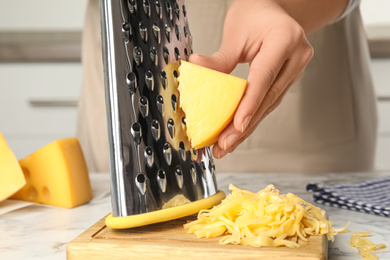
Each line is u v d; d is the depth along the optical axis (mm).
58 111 2189
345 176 1222
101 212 947
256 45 848
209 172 797
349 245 736
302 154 1511
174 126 742
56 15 2189
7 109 2203
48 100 2176
